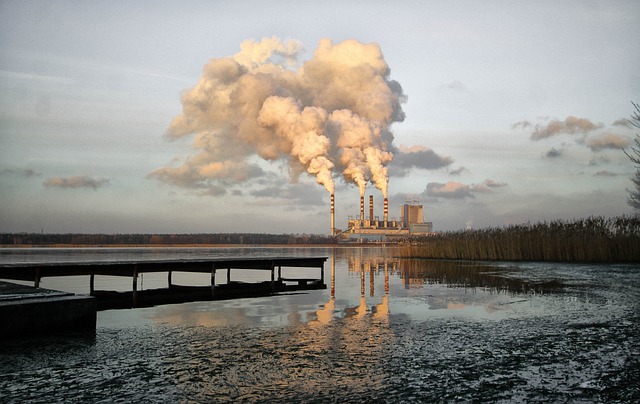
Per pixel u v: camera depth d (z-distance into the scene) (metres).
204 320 11.83
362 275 27.50
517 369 6.95
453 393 5.88
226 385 6.24
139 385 6.25
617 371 6.85
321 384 6.26
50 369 7.08
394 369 6.97
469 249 41.34
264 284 22.17
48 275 15.71
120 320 11.94
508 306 13.55
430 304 14.20
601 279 21.17
